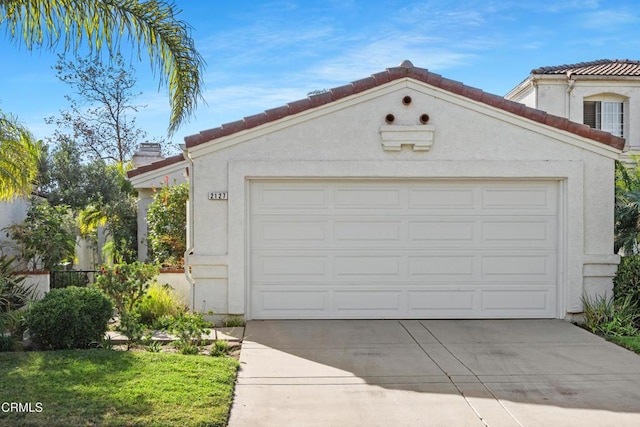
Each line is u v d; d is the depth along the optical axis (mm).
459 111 11188
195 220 11055
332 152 11109
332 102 11039
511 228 11492
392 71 11055
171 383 7043
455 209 11445
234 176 11039
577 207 11312
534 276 11523
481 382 7566
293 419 6309
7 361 7883
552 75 21297
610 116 21891
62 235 14680
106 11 9047
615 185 12398
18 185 10469
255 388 7297
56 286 13641
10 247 14086
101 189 26594
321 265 11344
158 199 16297
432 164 11164
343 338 9859
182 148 11180
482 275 11477
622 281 11219
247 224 11195
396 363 8398
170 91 9680
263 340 9703
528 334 10203
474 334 10188
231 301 11031
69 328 8789
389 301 11398
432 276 11438
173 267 13570
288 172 11070
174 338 9773
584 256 11320
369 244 11391
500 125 11234
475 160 11195
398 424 6195
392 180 11383
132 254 19422
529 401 6883
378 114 11148
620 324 10500
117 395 6566
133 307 11227
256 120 10977
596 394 7129
